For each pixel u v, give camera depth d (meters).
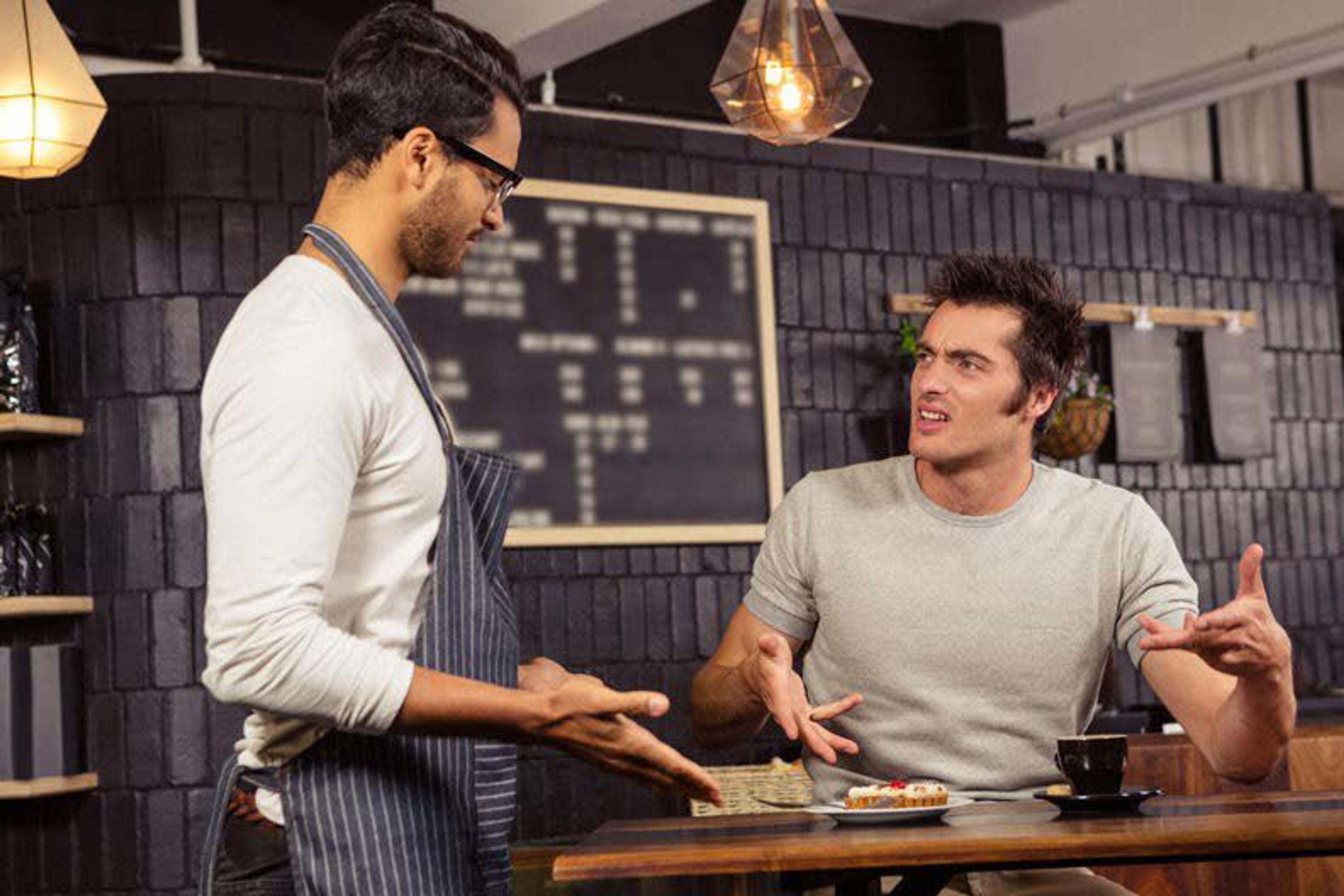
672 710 5.35
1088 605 2.38
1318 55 5.95
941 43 6.98
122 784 4.65
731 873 1.68
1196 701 2.22
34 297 4.82
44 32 3.83
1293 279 6.76
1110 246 6.34
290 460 1.51
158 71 5.05
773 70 3.61
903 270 5.89
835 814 1.97
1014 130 6.92
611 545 5.27
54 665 4.59
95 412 4.76
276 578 1.49
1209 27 6.21
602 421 5.26
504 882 1.75
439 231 1.70
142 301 4.75
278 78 4.87
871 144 6.26
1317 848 1.75
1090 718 2.45
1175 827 1.78
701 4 5.02
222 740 4.65
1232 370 6.46
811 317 5.71
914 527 2.42
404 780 1.64
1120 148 6.99
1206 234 6.56
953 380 2.36
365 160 1.68
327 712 1.51
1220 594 6.43
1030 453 2.45
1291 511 6.63
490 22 5.35
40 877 4.68
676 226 5.44
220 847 1.68
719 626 5.44
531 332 5.18
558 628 5.20
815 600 2.48
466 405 5.07
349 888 1.62
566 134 5.35
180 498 4.70
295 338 1.55
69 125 3.85
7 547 4.68
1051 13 6.79
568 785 5.12
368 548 1.62
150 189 4.76
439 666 1.65
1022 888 2.20
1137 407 6.24
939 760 2.36
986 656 2.36
